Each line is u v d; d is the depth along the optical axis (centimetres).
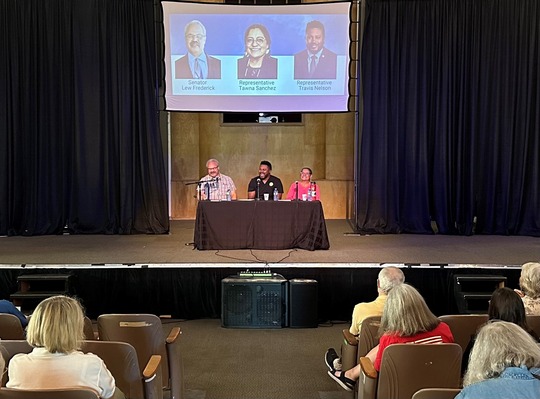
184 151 938
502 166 789
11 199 786
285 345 497
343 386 340
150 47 789
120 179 792
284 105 797
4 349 269
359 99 812
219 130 950
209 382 412
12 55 779
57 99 791
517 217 786
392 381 267
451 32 785
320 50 785
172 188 941
